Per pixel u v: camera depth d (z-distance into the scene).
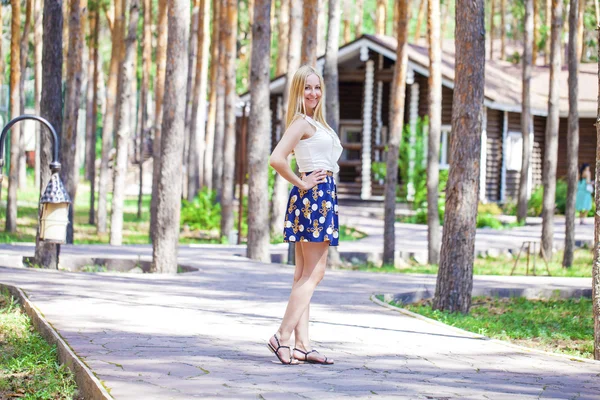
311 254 6.27
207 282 12.35
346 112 34.84
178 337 7.39
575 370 6.50
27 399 6.00
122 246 18.88
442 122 31.62
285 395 5.26
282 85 32.34
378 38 31.81
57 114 14.02
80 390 6.04
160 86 24.12
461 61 10.44
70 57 20.14
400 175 31.25
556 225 27.73
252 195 17.27
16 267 13.29
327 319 8.88
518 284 14.05
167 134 13.85
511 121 33.06
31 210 29.12
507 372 6.31
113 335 7.41
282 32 32.03
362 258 19.34
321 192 6.18
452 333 8.12
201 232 26.17
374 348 7.17
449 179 10.70
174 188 13.93
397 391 5.47
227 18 23.88
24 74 30.50
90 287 10.95
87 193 39.16
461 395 5.43
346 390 5.45
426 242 22.47
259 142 17.23
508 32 55.44
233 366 6.16
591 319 11.11
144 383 5.52
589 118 34.22
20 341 7.81
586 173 28.08
